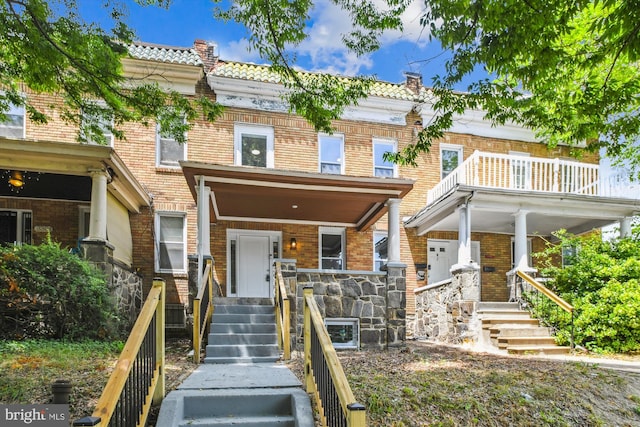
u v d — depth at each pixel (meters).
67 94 7.60
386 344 9.58
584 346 9.50
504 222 12.96
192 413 4.72
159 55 12.19
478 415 4.96
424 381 5.75
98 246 8.58
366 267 13.06
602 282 10.23
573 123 6.73
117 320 8.33
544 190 11.55
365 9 5.81
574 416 5.26
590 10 6.49
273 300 9.46
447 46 5.42
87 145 8.45
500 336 9.51
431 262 13.73
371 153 13.37
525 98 6.92
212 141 12.26
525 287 10.91
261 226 12.55
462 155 13.96
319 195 9.99
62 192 10.38
